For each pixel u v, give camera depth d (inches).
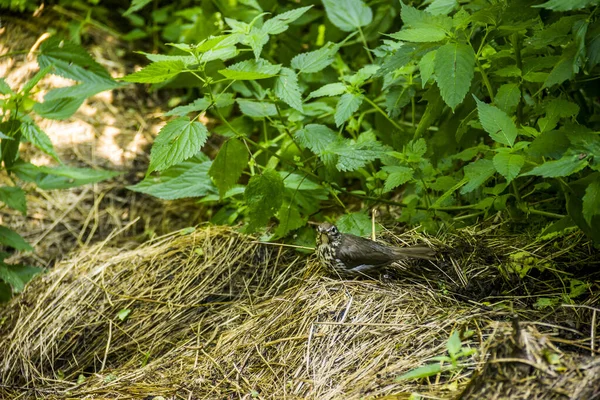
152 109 391.9
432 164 276.5
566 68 209.8
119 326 259.1
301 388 201.6
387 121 318.7
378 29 331.0
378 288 232.2
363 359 204.1
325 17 345.4
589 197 203.8
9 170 287.0
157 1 434.0
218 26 354.9
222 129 322.7
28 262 325.4
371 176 292.4
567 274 233.3
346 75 312.7
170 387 214.2
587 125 259.3
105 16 426.0
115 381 225.3
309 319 223.1
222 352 227.1
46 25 408.2
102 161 363.3
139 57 412.2
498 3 222.7
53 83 379.6
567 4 189.3
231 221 292.4
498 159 208.7
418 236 261.3
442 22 229.5
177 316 257.0
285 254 273.9
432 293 229.8
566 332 198.7
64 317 264.8
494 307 218.7
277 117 319.6
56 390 238.5
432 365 178.7
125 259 281.1
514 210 263.1
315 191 278.2
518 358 166.4
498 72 235.6
